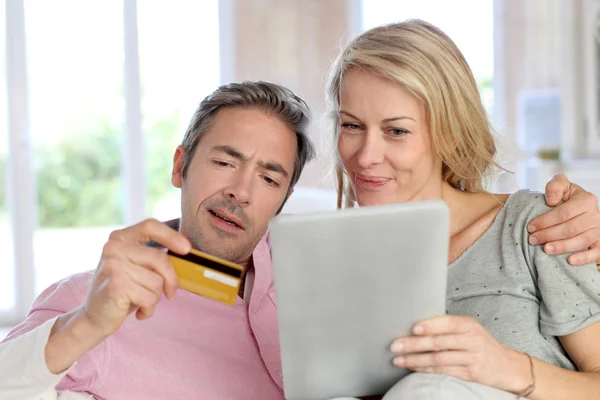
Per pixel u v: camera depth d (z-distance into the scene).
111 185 7.46
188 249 1.08
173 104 5.03
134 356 1.39
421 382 1.08
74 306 1.37
